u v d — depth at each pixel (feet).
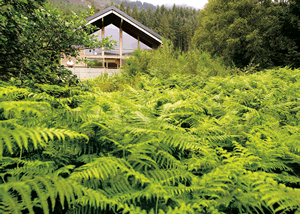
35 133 3.78
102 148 6.36
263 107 11.61
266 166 6.03
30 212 3.01
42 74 11.54
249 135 7.26
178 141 6.27
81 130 6.23
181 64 28.09
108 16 68.39
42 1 11.57
